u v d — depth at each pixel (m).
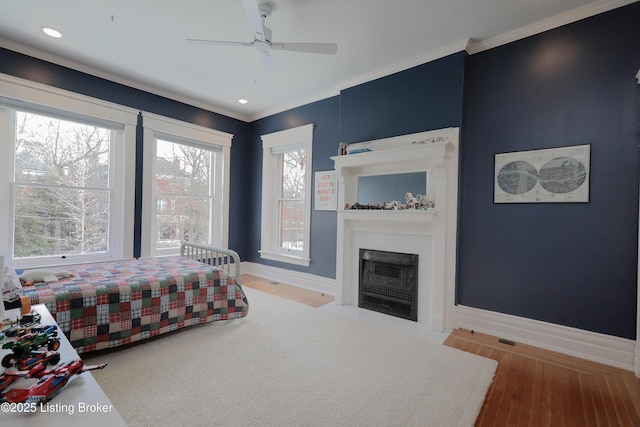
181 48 2.90
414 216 2.86
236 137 4.86
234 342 2.40
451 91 2.80
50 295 1.90
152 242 3.93
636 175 2.12
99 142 3.47
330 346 2.37
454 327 2.77
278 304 3.42
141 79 3.58
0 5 2.29
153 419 1.50
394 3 2.22
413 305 2.98
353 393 1.76
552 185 2.41
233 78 3.54
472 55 2.82
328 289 3.93
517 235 2.57
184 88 3.83
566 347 2.34
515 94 2.59
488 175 2.71
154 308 2.32
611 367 2.12
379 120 3.29
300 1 2.20
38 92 2.97
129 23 2.52
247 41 2.78
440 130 2.84
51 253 3.17
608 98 2.21
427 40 2.71
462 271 2.84
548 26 2.42
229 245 4.77
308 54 2.95
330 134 3.93
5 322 1.21
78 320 1.97
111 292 2.12
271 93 3.99
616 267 2.18
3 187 2.85
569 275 2.35
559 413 1.63
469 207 2.81
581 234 2.30
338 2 2.21
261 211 4.82
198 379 1.87
